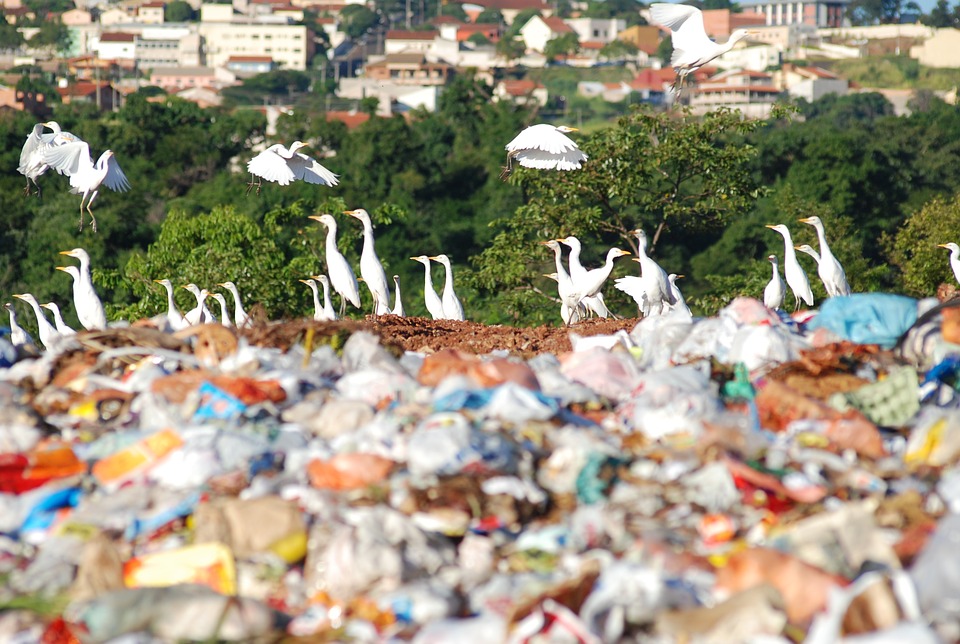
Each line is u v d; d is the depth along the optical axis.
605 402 21.09
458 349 30.48
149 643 13.67
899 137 121.62
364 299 74.44
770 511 15.73
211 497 16.64
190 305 67.81
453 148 148.62
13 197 101.00
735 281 73.06
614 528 15.35
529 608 13.21
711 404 19.20
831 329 24.91
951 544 13.37
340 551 14.75
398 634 13.59
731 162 68.00
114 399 21.09
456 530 15.58
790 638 13.14
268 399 20.14
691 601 13.47
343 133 141.62
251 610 14.17
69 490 17.25
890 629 12.19
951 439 17.70
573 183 67.56
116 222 100.56
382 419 18.62
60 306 95.81
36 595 15.01
